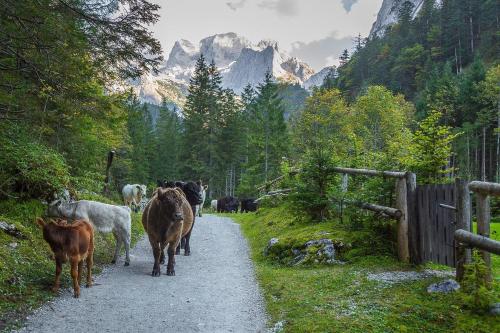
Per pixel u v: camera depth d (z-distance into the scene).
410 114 64.50
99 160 18.19
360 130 53.53
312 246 9.34
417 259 7.85
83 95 9.67
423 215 7.71
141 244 12.64
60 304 6.43
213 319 6.11
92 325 5.68
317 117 57.06
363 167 11.38
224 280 8.47
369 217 9.43
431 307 5.74
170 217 8.45
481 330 4.98
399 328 5.16
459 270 6.44
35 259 7.90
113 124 11.73
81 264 7.51
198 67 56.25
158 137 76.44
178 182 11.83
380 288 6.68
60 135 12.53
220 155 53.69
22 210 9.65
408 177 8.05
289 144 52.16
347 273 7.71
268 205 19.12
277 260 9.91
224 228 16.86
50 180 10.49
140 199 20.00
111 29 8.69
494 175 55.06
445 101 64.25
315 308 6.10
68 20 8.22
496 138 57.91
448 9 106.88
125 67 9.45
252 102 61.84
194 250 11.92
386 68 107.94
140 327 5.70
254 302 6.98
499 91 57.12
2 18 7.99
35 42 8.16
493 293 5.68
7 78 9.15
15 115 9.98
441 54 100.12
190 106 55.41
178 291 7.53
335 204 10.59
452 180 9.16
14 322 5.53
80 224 7.11
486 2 99.44
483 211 6.00
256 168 50.59
